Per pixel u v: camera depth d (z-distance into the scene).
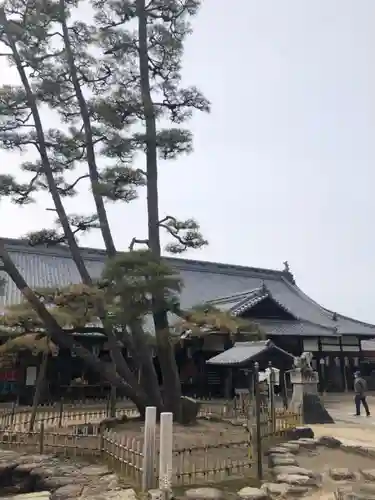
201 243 14.98
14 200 14.84
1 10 14.85
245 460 10.66
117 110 15.10
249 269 50.62
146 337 14.85
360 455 12.70
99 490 8.55
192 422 15.04
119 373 15.70
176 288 11.60
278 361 23.19
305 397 19.95
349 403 30.30
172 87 15.80
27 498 8.15
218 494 8.34
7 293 30.86
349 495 8.43
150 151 15.85
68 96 15.91
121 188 15.12
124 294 11.39
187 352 32.03
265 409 16.53
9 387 26.84
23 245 37.88
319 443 13.74
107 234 15.48
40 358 27.61
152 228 15.46
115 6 15.69
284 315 37.50
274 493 8.72
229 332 13.18
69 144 15.55
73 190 16.00
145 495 8.23
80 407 24.11
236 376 30.62
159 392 15.02
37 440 12.64
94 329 14.55
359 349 40.38
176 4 15.82
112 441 10.53
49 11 14.95
